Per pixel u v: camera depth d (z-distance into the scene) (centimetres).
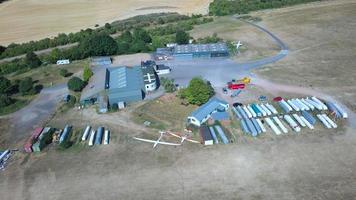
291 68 8544
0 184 5356
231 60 9231
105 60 9512
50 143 6278
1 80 8094
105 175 5369
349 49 9456
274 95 7312
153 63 8969
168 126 6494
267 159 5450
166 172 5334
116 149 5959
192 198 4819
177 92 7669
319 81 7800
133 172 5388
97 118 6938
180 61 9344
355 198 4638
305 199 4672
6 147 6259
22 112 7412
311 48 9719
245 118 6469
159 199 4847
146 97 7562
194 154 5688
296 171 5162
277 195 4766
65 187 5194
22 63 9969
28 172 5569
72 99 7631
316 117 6438
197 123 6391
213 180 5116
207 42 10556
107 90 7888
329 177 5009
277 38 10662
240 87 7650
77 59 10119
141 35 11031
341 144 5666
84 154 5897
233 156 5569
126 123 6681
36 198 5031
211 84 7931
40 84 8694
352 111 6562
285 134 6006
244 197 4772
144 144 6034
